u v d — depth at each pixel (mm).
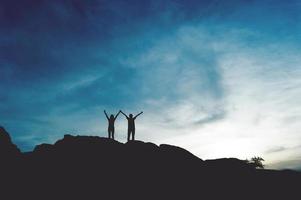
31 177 24797
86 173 25672
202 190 26094
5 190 22656
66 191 23609
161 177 26531
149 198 23953
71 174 25453
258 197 26422
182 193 25188
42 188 23688
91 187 24219
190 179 27125
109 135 29594
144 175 26359
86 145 28891
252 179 28891
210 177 28188
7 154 26531
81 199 22906
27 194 22859
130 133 29094
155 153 29344
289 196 26922
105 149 28500
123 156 28047
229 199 25516
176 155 30109
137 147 29297
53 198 22734
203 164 30391
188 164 29297
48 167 26219
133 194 24125
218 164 30766
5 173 24266
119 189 24406
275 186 28297
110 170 26297
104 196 23469
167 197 24406
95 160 27156
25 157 27609
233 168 30328
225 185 27359
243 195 26312
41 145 29578
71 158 27266
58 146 29188
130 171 26500
